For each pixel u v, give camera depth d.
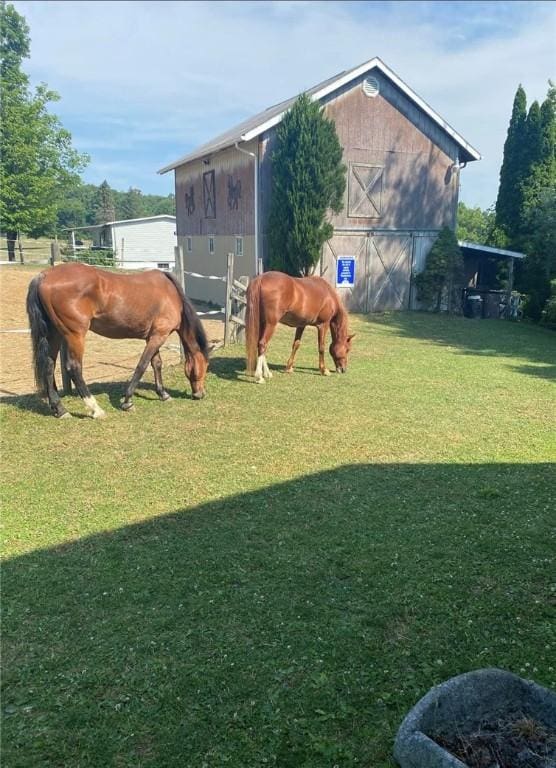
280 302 7.61
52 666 2.54
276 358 9.85
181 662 2.58
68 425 5.88
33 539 3.64
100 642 2.70
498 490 4.53
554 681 2.46
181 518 3.97
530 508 4.21
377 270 17.38
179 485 4.54
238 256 17.50
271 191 15.93
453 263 17.31
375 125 16.47
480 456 5.36
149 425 5.99
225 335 10.23
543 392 8.12
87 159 32.78
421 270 18.02
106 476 4.67
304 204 14.89
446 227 17.55
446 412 6.86
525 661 2.60
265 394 7.38
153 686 2.44
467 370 9.55
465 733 2.10
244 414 6.50
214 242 19.39
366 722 2.26
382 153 16.72
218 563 3.40
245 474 4.79
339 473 4.86
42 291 5.65
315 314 8.09
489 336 13.74
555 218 16.31
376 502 4.29
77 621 2.85
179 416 6.34
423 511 4.14
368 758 2.10
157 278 6.43
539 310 17.34
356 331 13.59
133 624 2.83
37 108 29.62
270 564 3.39
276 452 5.33
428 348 11.71
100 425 5.93
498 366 10.05
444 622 2.88
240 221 17.11
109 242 40.50
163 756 2.10
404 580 3.25
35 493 4.31
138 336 6.47
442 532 3.82
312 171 14.88
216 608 2.97
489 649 2.68
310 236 14.98
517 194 21.53
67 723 2.24
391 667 2.56
